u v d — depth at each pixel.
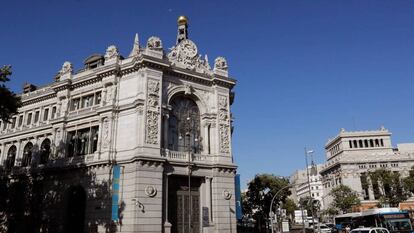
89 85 49.44
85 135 48.00
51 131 52.41
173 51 48.69
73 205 45.53
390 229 44.44
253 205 79.88
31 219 48.84
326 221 120.12
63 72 52.53
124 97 45.31
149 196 39.72
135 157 40.12
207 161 46.62
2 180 54.59
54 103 54.44
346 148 119.81
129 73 46.00
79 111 49.19
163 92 45.44
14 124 59.31
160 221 39.72
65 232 44.41
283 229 53.69
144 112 42.34
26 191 51.44
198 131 48.72
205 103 49.44
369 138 120.38
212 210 45.06
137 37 47.94
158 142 42.31
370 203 100.19
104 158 42.94
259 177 78.94
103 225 40.56
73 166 45.19
